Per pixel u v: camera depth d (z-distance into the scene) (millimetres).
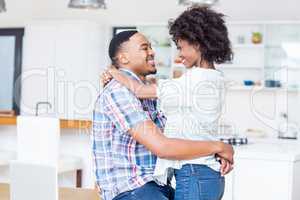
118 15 8977
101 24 8695
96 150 2268
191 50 2342
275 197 4277
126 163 2201
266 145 4902
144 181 2182
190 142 2125
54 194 2473
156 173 2201
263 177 4316
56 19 9234
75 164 5688
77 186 5773
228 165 2244
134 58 2311
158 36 8492
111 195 2229
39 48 8672
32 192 2549
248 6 8312
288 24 7969
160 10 8789
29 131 5426
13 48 9516
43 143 5371
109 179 2229
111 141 2229
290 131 7766
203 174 2215
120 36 2326
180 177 2229
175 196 2252
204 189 2215
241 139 5012
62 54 8555
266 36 8039
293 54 7984
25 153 5473
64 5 9188
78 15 9156
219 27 2320
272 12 8219
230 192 4430
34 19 9328
